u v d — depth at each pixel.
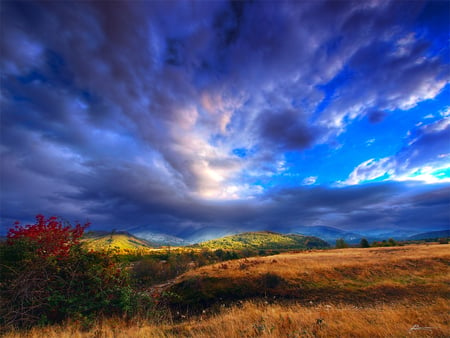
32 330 6.35
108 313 8.32
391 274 19.86
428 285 16.23
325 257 29.53
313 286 18.34
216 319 7.70
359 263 23.16
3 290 7.01
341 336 5.49
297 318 7.05
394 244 60.94
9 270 7.46
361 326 6.10
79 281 8.35
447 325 6.07
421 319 6.82
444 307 8.38
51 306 7.36
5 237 8.36
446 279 17.06
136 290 9.51
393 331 5.65
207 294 17.98
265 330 5.84
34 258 7.90
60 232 8.98
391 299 14.91
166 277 27.19
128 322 7.64
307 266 23.03
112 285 8.93
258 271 21.78
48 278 7.71
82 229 9.75
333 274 20.52
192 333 5.88
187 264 34.09
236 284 19.25
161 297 10.09
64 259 8.48
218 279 20.33
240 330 6.05
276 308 9.17
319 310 9.15
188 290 18.80
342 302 15.31
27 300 7.05
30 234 8.42
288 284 18.89
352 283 18.48
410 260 23.06
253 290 18.47
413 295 15.00
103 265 9.25
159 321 8.22
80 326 6.90
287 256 33.66
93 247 9.67
